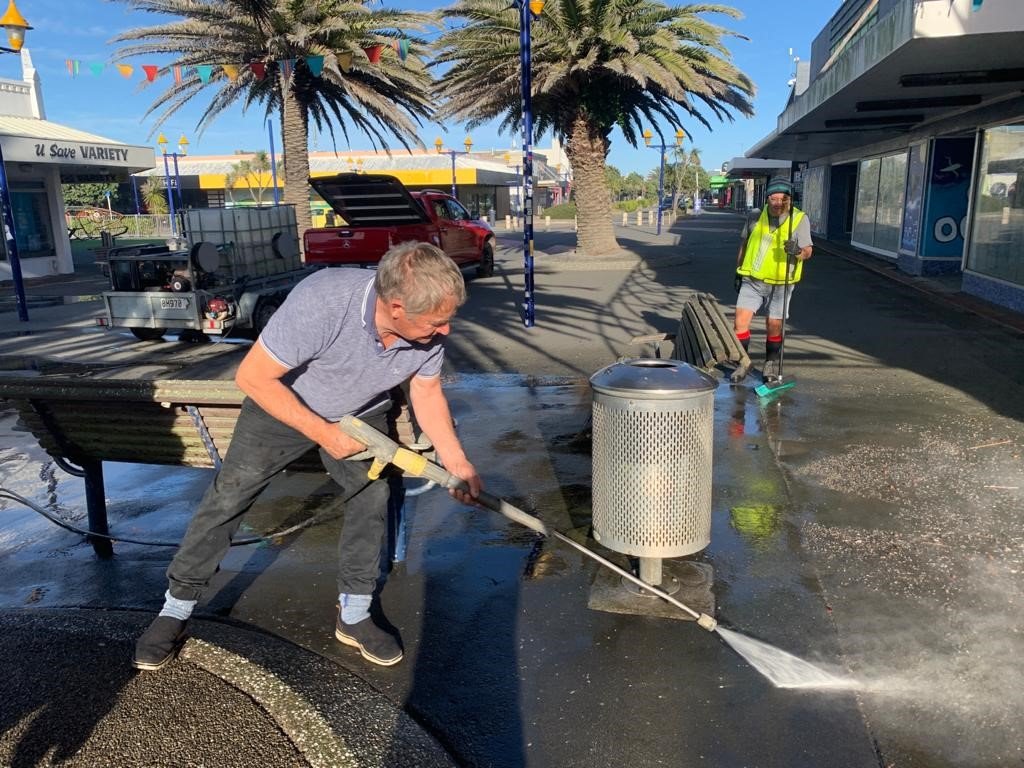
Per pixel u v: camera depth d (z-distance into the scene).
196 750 2.46
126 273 10.86
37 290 19.34
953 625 3.08
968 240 12.48
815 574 3.49
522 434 5.75
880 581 3.42
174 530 4.37
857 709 2.60
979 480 4.54
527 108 10.13
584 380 7.43
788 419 5.78
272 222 11.91
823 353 8.17
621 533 3.25
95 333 12.11
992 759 2.37
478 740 2.51
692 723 2.55
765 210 6.62
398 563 3.74
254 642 3.05
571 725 2.57
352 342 2.61
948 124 13.55
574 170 20.81
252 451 2.83
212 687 2.79
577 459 5.15
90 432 3.93
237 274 11.10
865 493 4.38
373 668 2.91
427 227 15.19
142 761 2.42
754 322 10.38
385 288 2.38
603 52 18.12
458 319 11.59
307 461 3.65
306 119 21.31
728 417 5.85
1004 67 9.19
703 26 18.28
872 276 15.54
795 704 2.63
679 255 21.36
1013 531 3.88
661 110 21.12
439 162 50.28
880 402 6.21
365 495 2.91
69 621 3.26
